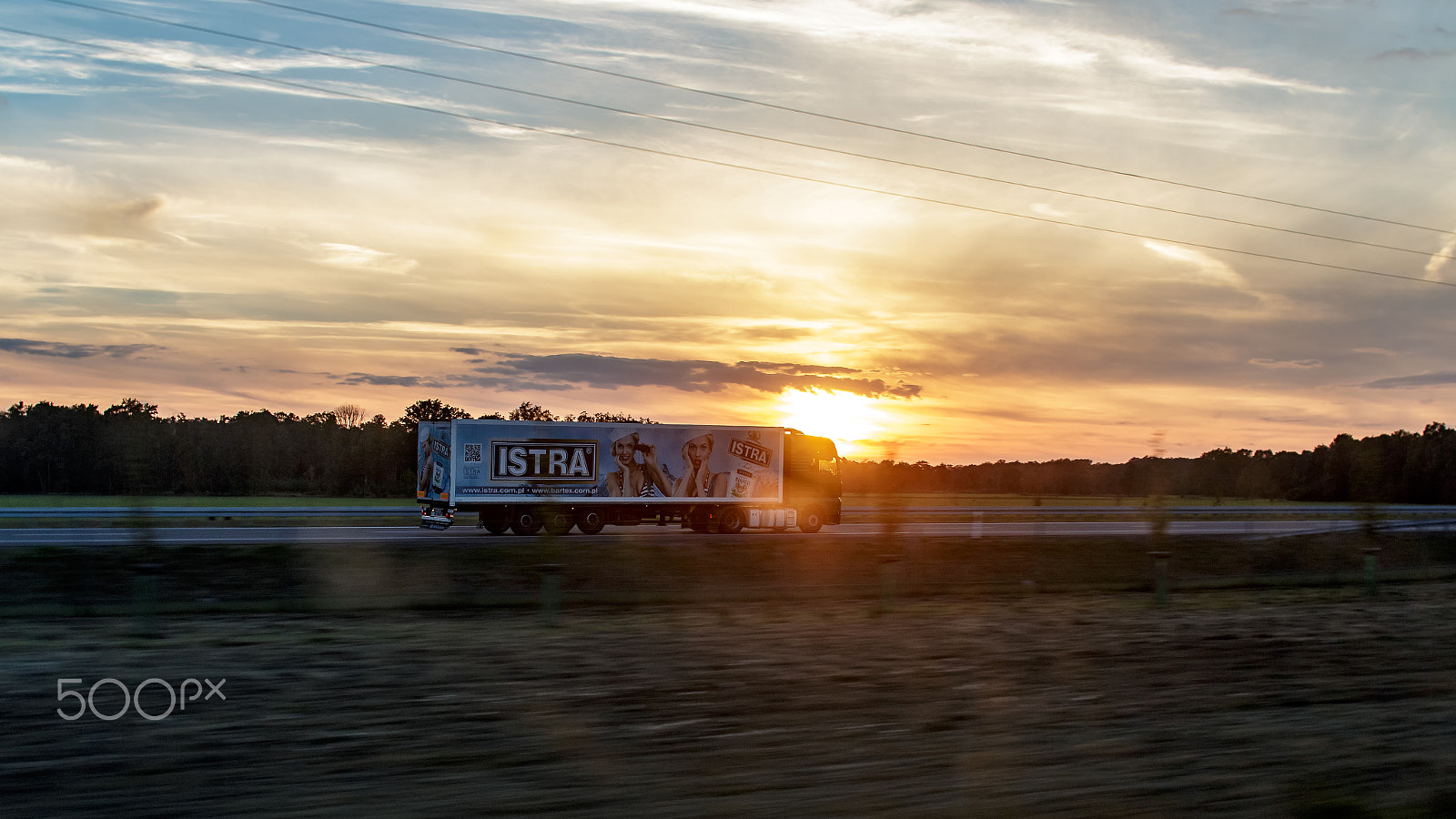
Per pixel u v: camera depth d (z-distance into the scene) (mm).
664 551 23484
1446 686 10859
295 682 10273
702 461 35969
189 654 11836
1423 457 76312
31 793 6469
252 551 20984
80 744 7711
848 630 14414
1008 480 89500
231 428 80812
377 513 41594
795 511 37000
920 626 14906
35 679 10281
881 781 6832
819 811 6152
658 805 6254
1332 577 23047
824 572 22672
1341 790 6617
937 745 7867
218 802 6293
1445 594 20766
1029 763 7324
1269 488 88938
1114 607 17781
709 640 13352
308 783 6719
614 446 35031
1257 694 10203
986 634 14172
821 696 9766
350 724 8445
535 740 7961
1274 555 27922
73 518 36281
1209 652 13008
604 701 9477
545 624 14758
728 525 36312
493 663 11430
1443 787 6816
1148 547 27250
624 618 15531
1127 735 8266
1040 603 18172
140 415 79938
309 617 15359
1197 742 8062
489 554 22453
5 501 56062
